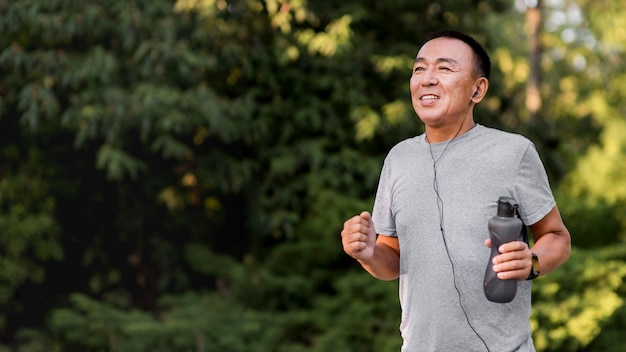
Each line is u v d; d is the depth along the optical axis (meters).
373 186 8.03
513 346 2.52
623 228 8.64
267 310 7.36
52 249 7.88
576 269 6.83
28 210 7.88
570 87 13.74
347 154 7.89
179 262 8.14
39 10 7.35
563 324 6.66
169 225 8.20
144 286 8.22
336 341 6.69
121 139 7.32
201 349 6.53
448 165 2.59
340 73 8.13
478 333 2.52
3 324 7.79
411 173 2.65
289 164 7.83
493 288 2.40
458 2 8.74
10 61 7.38
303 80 8.09
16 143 7.87
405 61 8.00
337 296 7.34
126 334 6.73
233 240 8.26
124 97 7.07
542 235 2.63
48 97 7.14
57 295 8.03
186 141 7.85
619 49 12.90
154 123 7.37
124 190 8.07
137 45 7.43
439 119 2.61
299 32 7.98
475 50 2.64
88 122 7.12
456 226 2.53
